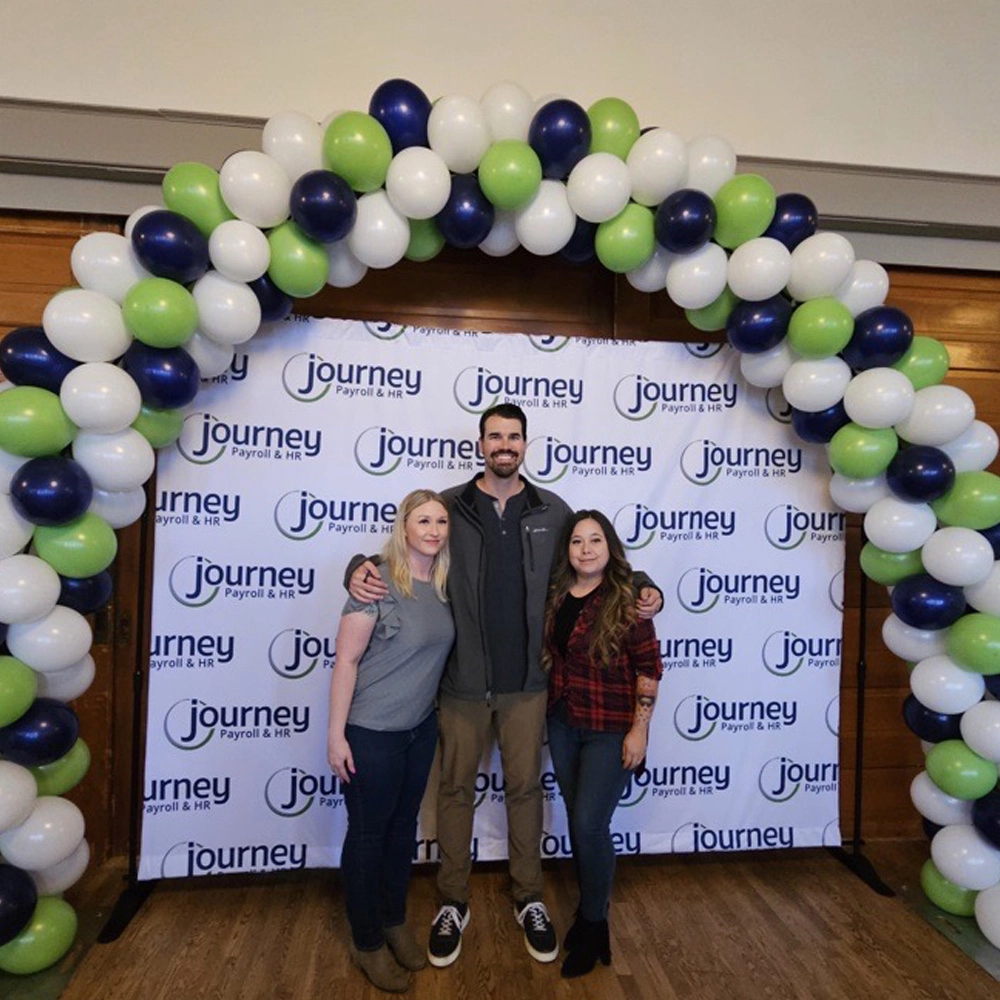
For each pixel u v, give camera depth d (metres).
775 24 2.27
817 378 1.86
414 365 2.04
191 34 2.03
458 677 1.75
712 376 2.15
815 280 1.80
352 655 1.54
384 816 1.56
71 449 1.64
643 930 1.89
